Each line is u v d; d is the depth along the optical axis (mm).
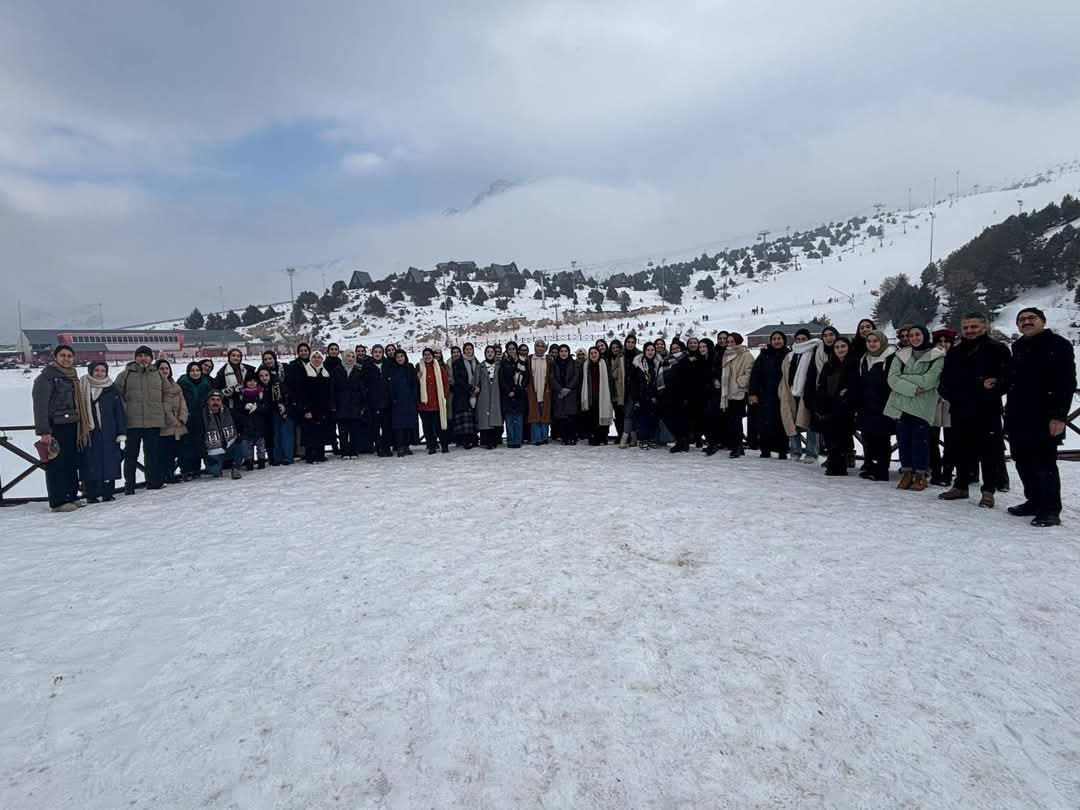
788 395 8273
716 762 2332
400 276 121938
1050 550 4426
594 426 10531
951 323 61344
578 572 4234
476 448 10719
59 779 2340
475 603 3785
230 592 4105
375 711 2703
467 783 2256
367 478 7992
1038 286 61562
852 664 2967
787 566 4227
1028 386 5105
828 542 4707
